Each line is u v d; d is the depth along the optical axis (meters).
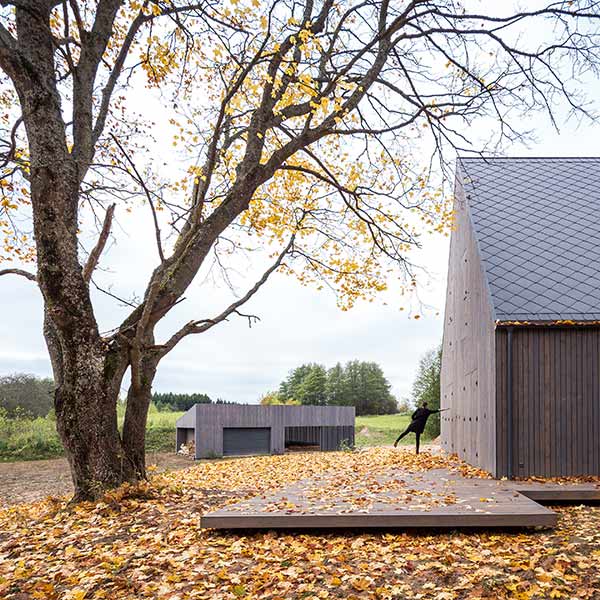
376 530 6.41
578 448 9.19
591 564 5.14
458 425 13.48
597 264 10.24
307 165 12.38
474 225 11.68
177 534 6.14
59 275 7.60
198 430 22.58
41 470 19.33
